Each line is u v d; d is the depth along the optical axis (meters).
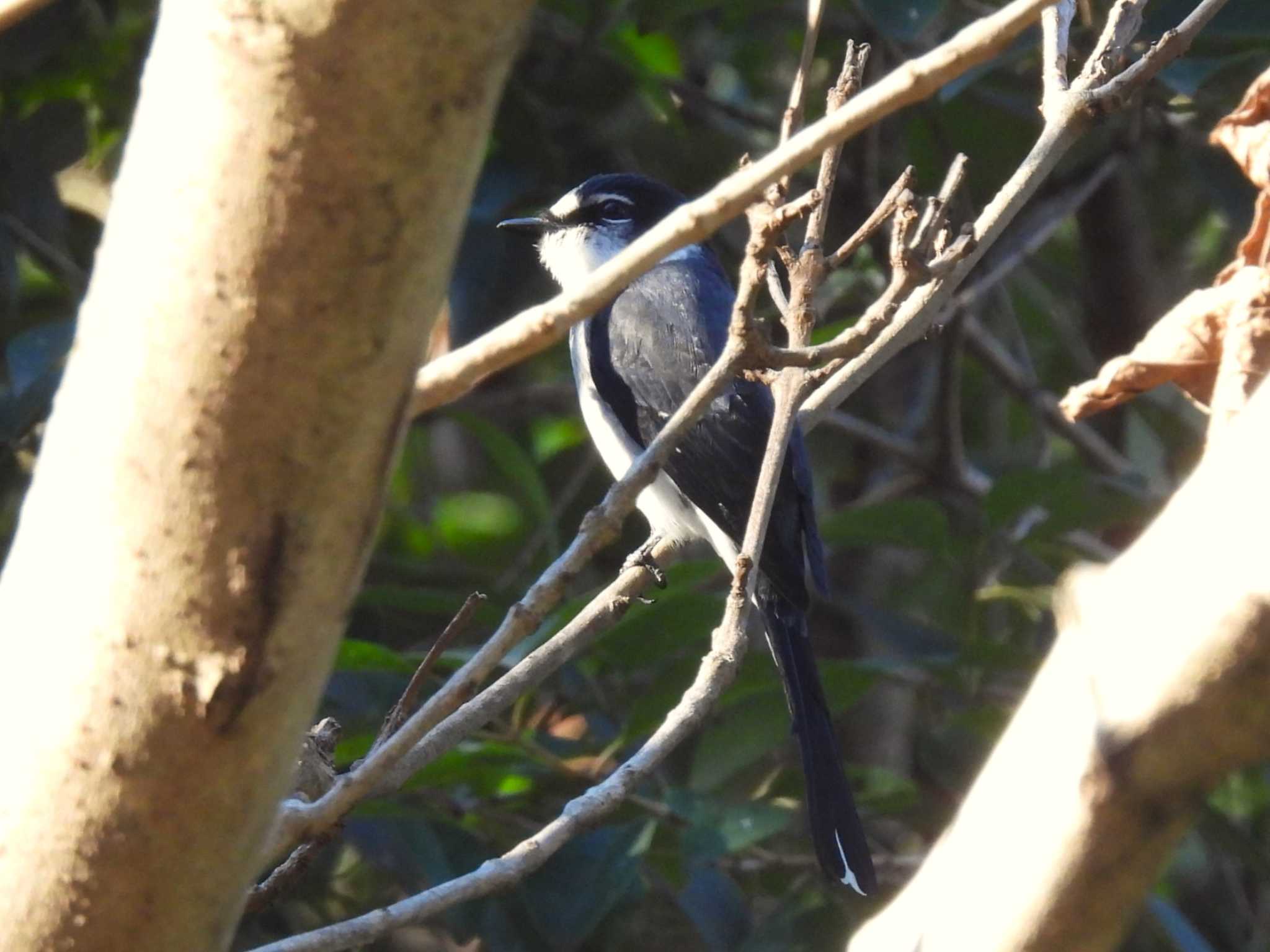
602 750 9.12
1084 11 8.34
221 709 2.86
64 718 2.91
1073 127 6.20
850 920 9.14
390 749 4.53
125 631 2.85
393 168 2.60
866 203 11.71
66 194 12.25
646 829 8.60
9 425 9.57
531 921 8.50
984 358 12.77
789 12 12.42
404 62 2.55
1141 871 2.51
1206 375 5.71
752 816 8.63
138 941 3.00
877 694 12.50
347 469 2.78
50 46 10.50
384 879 10.21
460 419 10.63
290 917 9.84
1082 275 13.73
